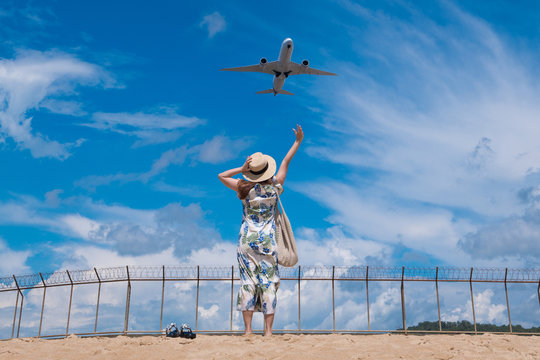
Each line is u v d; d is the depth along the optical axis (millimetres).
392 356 4859
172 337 6480
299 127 7578
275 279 7055
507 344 5762
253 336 6586
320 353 4996
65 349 5234
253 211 7164
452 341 6078
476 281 9961
